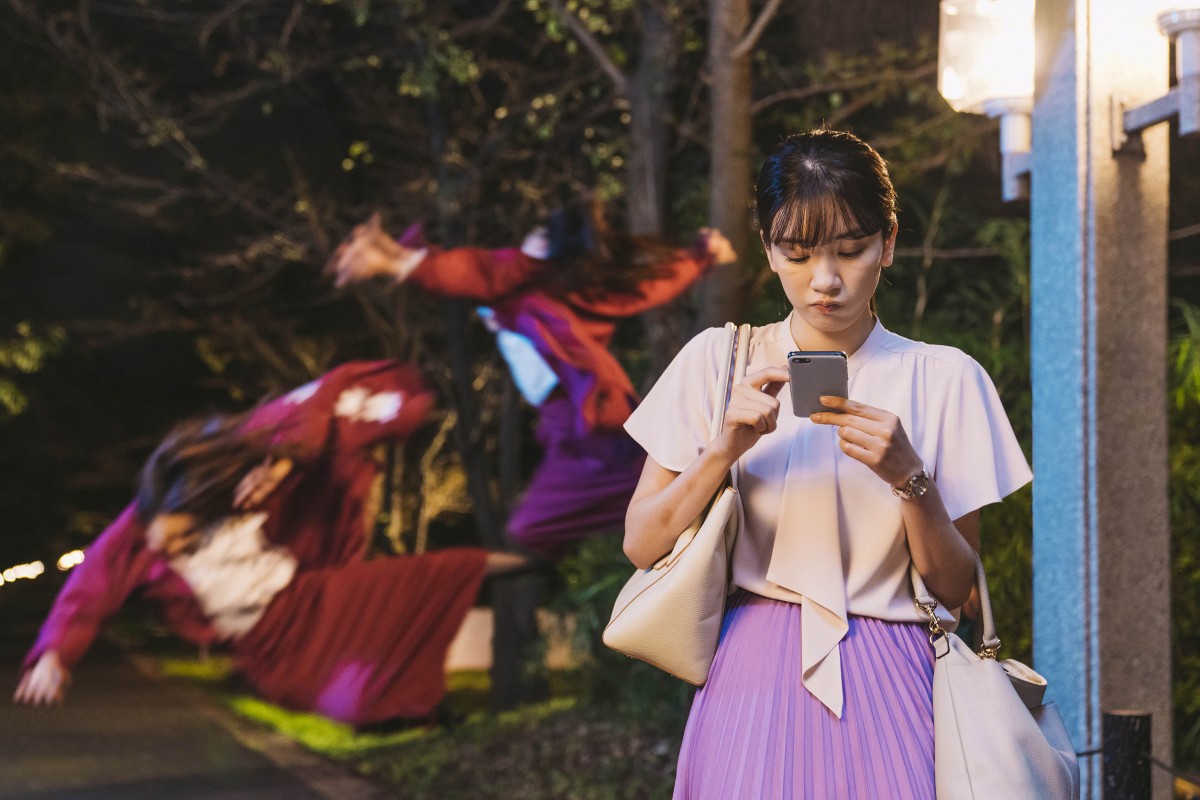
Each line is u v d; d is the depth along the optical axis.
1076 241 3.67
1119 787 3.06
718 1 5.96
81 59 10.58
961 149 7.31
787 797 1.75
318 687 5.73
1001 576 4.94
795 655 1.80
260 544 5.59
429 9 9.20
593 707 9.39
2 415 16.06
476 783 8.27
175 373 20.30
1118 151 3.66
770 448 1.86
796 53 8.71
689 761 1.87
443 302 11.55
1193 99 3.36
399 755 9.57
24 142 13.20
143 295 16.17
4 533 22.97
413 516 15.69
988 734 1.72
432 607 5.87
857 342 1.88
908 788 1.74
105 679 15.33
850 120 8.34
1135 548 3.65
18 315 15.02
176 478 5.36
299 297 15.88
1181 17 3.37
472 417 11.66
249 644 5.64
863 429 1.69
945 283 7.87
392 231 11.45
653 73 7.22
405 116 11.46
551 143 10.48
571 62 9.60
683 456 1.91
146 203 12.75
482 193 11.80
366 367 5.66
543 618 11.47
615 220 8.20
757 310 6.81
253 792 8.45
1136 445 3.67
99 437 20.03
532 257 5.17
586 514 5.61
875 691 1.77
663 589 1.82
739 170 5.91
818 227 1.71
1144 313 3.69
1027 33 3.97
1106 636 3.60
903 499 1.72
